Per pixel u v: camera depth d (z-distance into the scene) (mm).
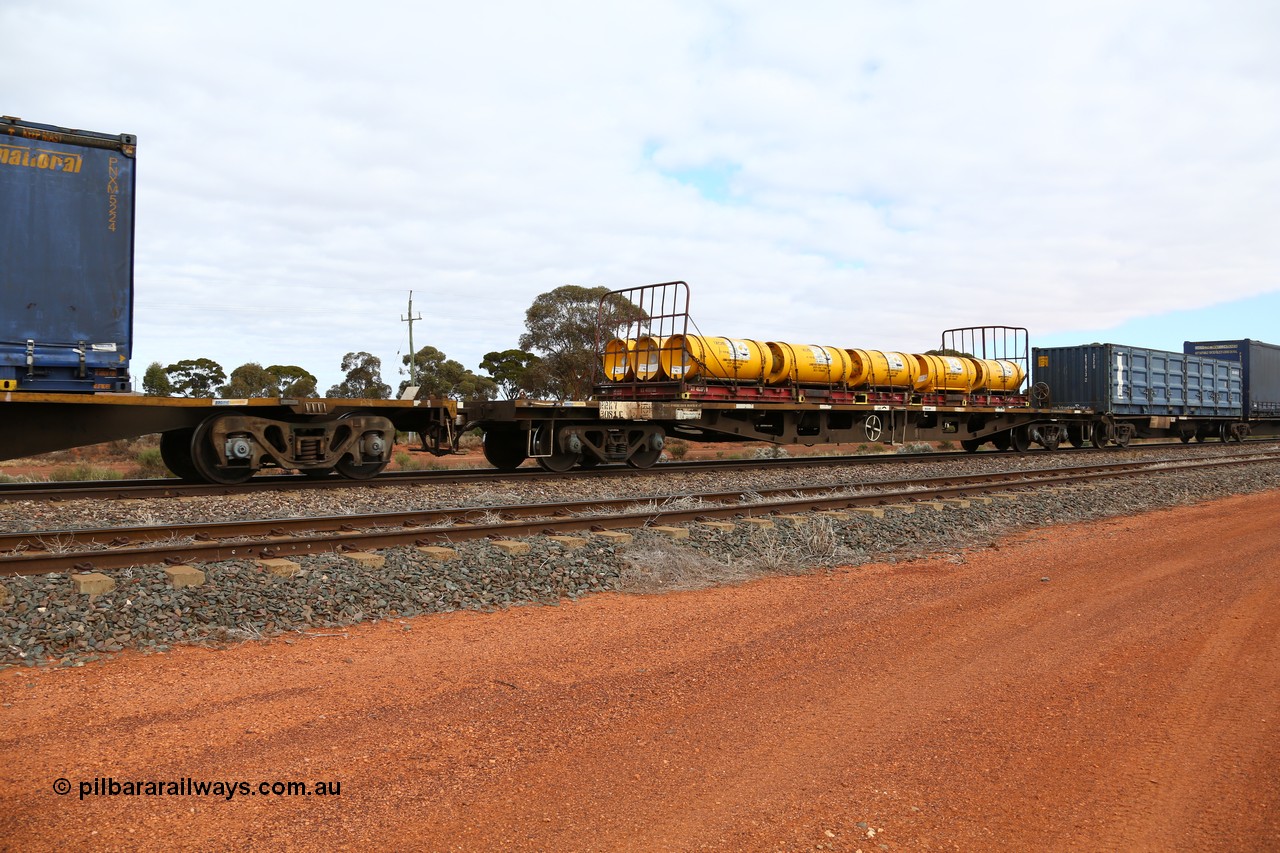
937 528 11211
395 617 6664
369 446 13898
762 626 6602
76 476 17953
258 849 3285
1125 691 5152
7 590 6090
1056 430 27750
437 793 3762
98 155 11312
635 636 6289
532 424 16109
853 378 21875
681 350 18172
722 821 3559
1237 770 4082
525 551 8312
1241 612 6992
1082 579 8344
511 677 5309
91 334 11219
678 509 10797
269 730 4402
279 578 6906
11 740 4207
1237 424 38094
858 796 3797
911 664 5660
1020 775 4020
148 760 4023
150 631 5820
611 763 4094
